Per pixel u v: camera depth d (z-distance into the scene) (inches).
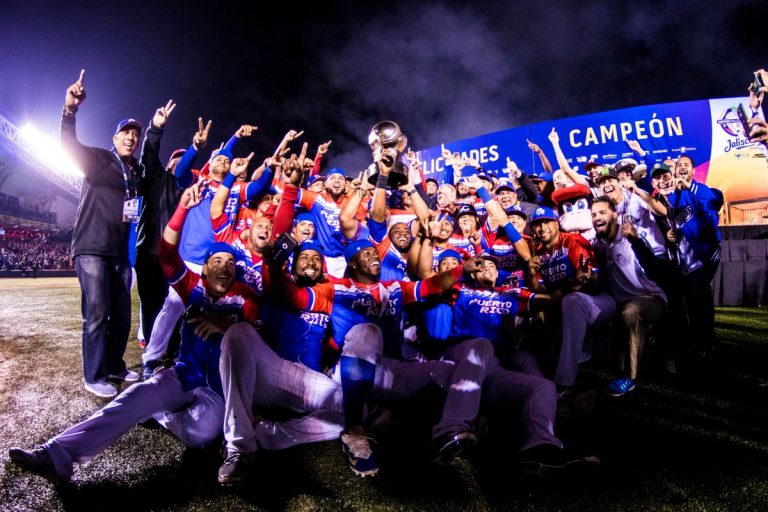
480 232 165.6
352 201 143.3
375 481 67.9
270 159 149.1
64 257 1256.2
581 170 375.6
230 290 86.6
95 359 110.9
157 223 138.3
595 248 128.5
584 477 68.4
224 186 133.2
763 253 309.4
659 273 134.8
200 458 75.4
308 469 72.1
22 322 224.1
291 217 120.7
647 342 162.7
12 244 1309.1
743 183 352.8
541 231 127.5
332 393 82.7
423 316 105.0
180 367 78.4
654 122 366.3
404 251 135.1
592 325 112.1
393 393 87.2
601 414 95.9
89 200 116.6
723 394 108.8
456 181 204.2
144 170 133.9
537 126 389.7
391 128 131.3
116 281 123.0
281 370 79.9
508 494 63.8
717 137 357.7
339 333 90.8
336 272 154.1
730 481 66.4
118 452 76.8
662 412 96.9
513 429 88.3
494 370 85.2
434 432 73.4
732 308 299.7
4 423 88.4
